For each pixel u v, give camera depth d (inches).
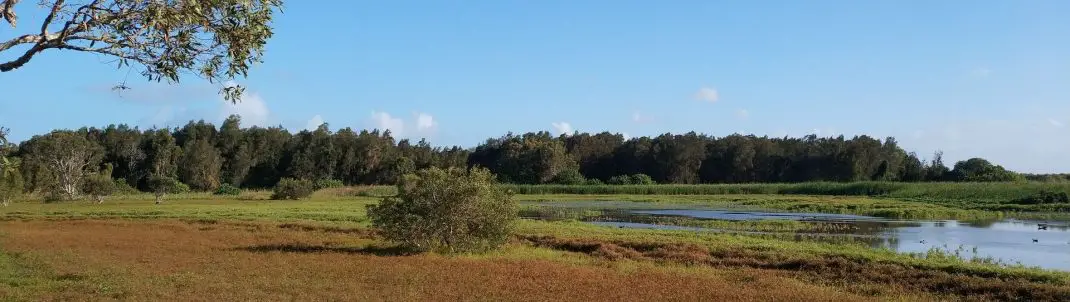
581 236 1090.7
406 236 909.8
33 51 350.3
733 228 1413.6
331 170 4685.0
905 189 2979.8
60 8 352.5
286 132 5073.8
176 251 880.9
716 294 581.6
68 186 2706.7
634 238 1051.3
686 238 1063.6
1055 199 2202.3
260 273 670.5
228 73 412.5
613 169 5305.1
